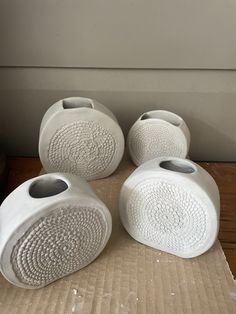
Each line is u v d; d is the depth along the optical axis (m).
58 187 0.46
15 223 0.37
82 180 0.45
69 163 0.62
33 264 0.40
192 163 0.49
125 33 0.65
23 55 0.67
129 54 0.67
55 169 0.63
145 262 0.48
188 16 0.63
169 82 0.70
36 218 0.38
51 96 0.71
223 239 0.56
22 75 0.69
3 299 0.42
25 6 0.62
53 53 0.67
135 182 0.47
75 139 0.59
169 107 0.73
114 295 0.43
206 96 0.71
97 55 0.67
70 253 0.43
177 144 0.65
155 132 0.65
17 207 0.39
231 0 0.61
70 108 0.60
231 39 0.65
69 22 0.64
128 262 0.48
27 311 0.40
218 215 0.45
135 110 0.73
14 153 0.80
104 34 0.65
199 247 0.47
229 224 0.59
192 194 0.44
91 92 0.71
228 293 0.43
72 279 0.45
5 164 0.69
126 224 0.50
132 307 0.41
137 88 0.71
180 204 0.45
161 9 0.62
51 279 0.44
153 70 0.69
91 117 0.58
